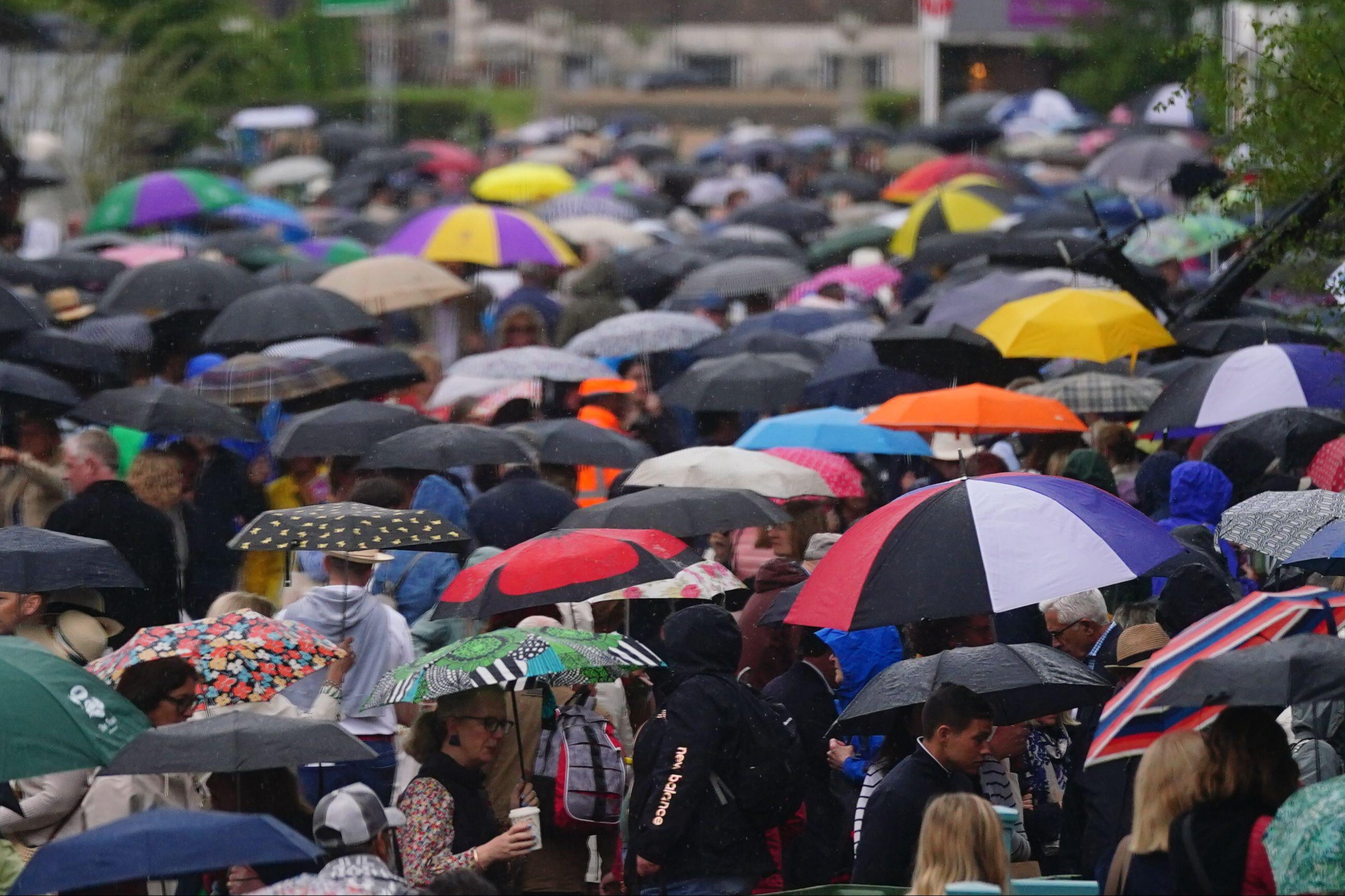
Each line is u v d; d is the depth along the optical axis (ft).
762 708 79.82
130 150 356.59
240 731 70.44
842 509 130.21
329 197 329.93
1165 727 72.28
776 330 171.22
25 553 91.25
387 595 110.22
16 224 253.24
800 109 615.16
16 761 68.54
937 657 80.12
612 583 85.71
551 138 439.22
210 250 232.94
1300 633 66.64
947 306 151.23
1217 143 128.47
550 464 130.21
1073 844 81.00
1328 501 84.64
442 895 62.80
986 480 80.84
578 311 194.39
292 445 129.59
